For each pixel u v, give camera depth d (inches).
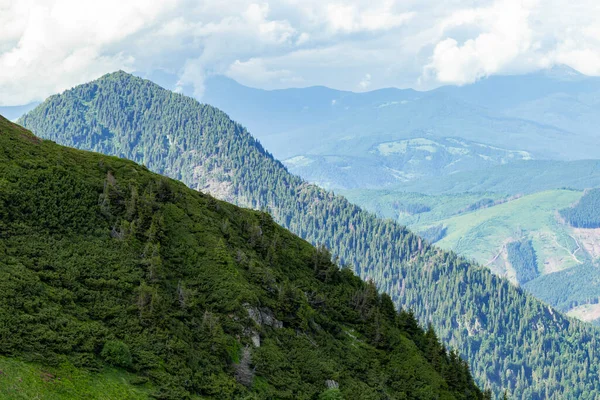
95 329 2474.2
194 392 2496.3
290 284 4087.1
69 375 2158.0
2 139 3654.0
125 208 3585.1
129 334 2586.1
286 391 2947.8
